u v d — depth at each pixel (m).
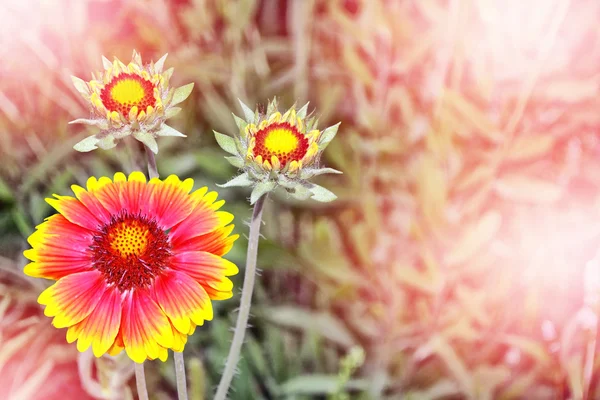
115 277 0.51
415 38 0.64
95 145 0.52
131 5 0.67
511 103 0.61
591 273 0.62
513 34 0.60
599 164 0.61
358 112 0.66
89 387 0.60
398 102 0.64
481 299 0.62
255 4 0.68
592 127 0.61
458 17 0.61
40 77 0.67
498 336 0.63
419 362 0.66
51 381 0.64
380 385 0.65
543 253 0.62
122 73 0.52
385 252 0.65
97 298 0.51
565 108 0.61
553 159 0.62
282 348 0.68
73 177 0.69
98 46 0.68
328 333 0.67
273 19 0.69
